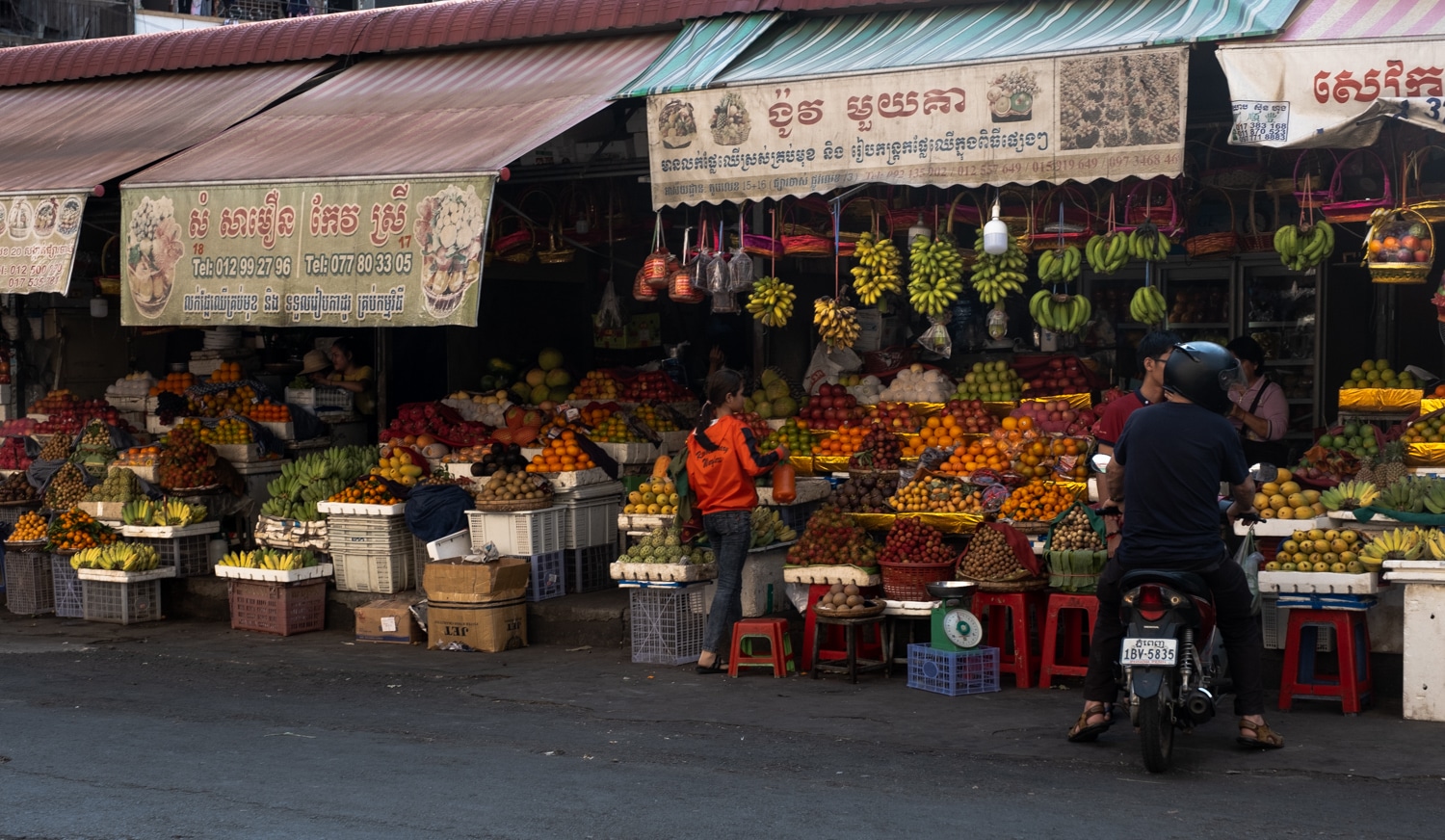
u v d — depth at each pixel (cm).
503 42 1088
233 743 688
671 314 1310
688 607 879
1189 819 540
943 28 895
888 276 891
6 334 1346
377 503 1005
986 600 793
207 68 1224
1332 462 800
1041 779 602
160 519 1083
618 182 1059
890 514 883
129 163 1026
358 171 898
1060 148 766
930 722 709
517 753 660
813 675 820
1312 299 1095
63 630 1048
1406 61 694
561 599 974
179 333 1454
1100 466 741
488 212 844
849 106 821
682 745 674
